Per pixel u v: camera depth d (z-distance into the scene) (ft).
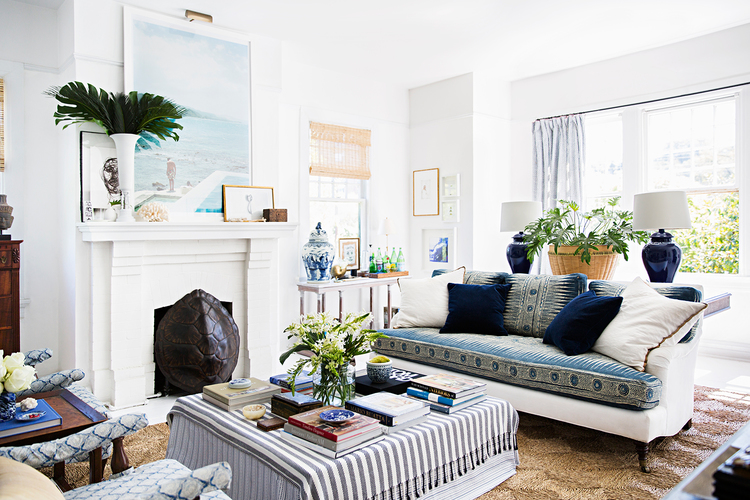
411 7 12.93
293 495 5.23
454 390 7.13
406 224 20.29
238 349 12.35
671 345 8.34
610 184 17.81
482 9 13.10
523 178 19.49
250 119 14.16
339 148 18.12
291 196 16.85
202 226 12.35
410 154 20.29
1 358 6.03
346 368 7.00
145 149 12.34
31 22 12.55
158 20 12.56
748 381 12.59
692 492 2.60
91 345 11.41
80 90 10.81
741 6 13.10
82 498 4.37
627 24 14.19
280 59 14.98
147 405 11.56
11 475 3.33
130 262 11.61
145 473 4.92
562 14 13.50
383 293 19.47
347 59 16.84
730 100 15.16
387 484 5.75
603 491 7.14
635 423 7.74
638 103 16.58
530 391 9.17
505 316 11.64
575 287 11.02
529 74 18.74
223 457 6.49
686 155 16.14
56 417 6.06
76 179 11.51
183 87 12.94
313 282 15.97
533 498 6.98
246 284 13.75
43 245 12.80
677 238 16.49
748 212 14.65
